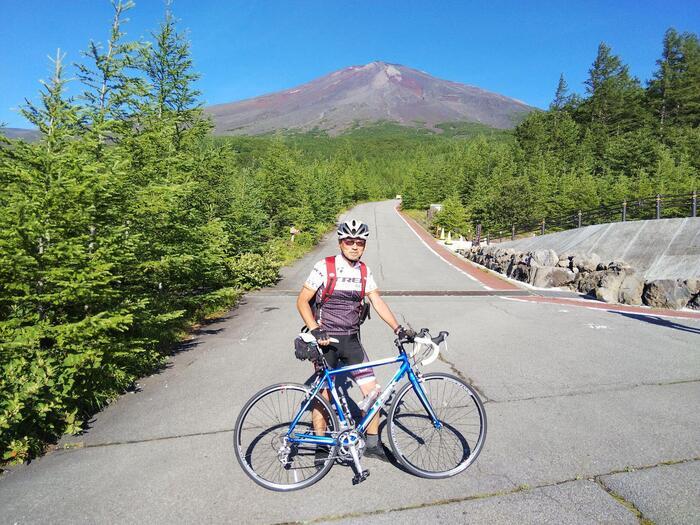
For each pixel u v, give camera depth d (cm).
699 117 6881
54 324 485
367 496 306
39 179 462
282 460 336
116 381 519
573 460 343
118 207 575
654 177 3981
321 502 301
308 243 3134
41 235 452
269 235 2648
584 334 763
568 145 6862
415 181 7225
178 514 292
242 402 491
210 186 1213
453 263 2245
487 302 1167
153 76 1077
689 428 391
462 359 631
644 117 7212
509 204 4450
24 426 396
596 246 1773
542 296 1285
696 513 275
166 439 405
